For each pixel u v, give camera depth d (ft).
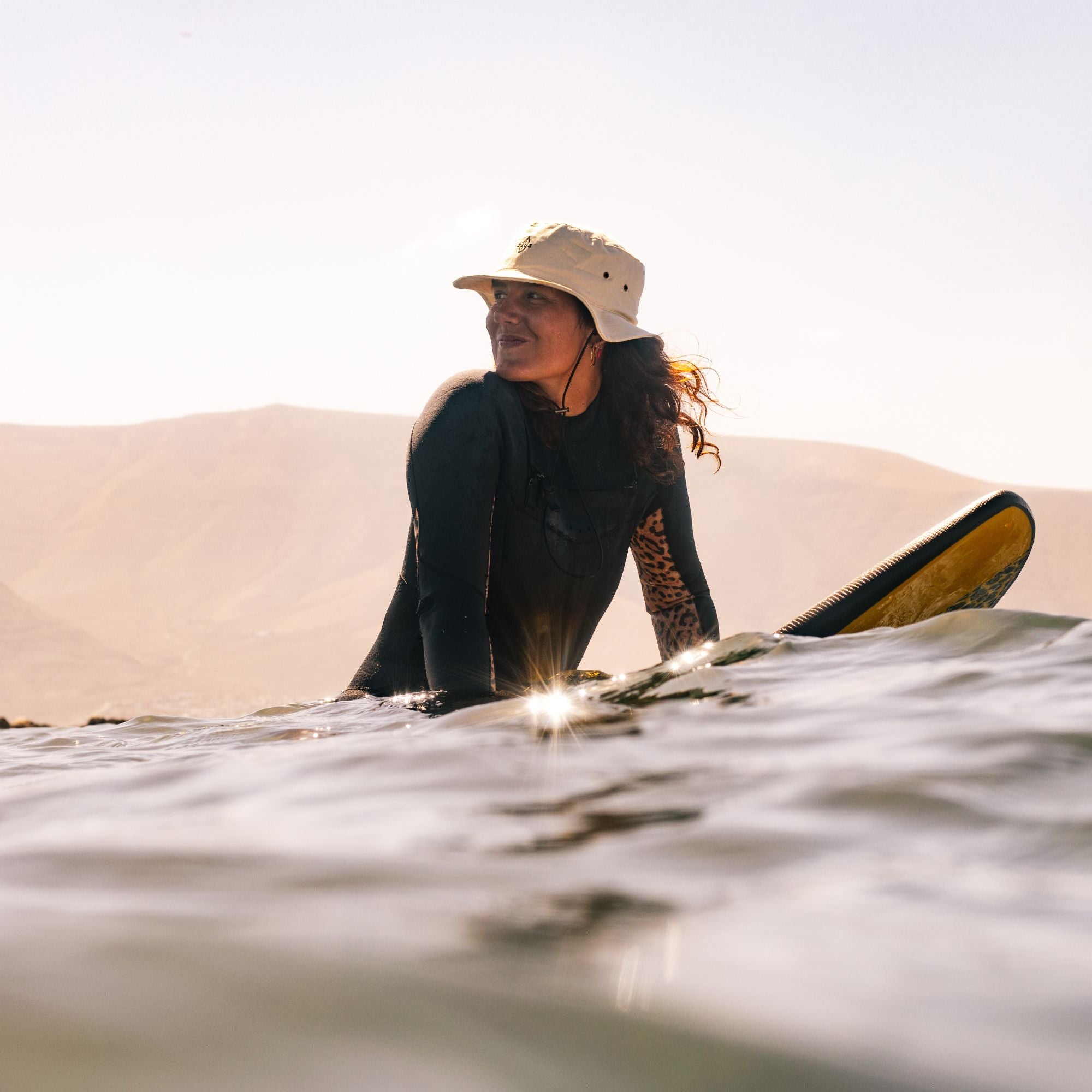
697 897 1.91
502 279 8.22
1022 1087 1.17
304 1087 1.13
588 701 4.57
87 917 1.76
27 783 4.03
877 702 3.82
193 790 3.30
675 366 9.00
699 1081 1.17
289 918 1.77
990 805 2.51
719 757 3.17
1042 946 1.63
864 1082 1.17
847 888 1.97
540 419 8.27
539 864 2.16
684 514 9.32
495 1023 1.30
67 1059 1.18
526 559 8.28
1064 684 3.84
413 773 3.30
